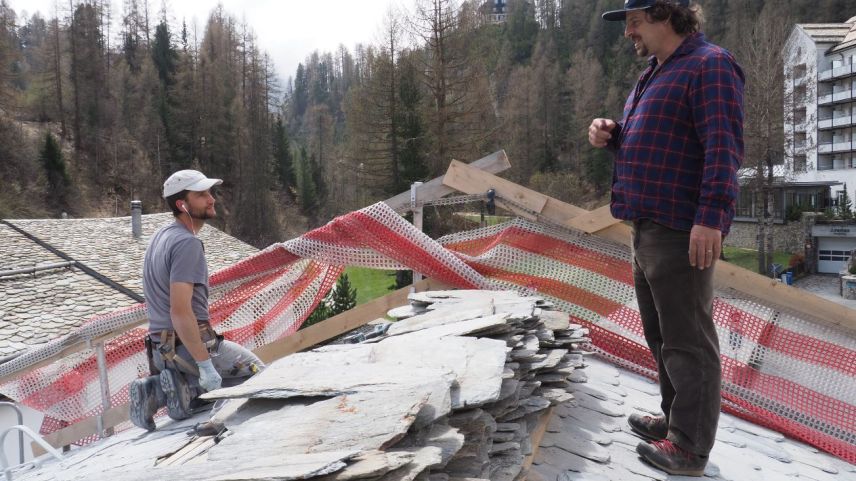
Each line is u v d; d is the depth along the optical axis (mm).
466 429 2039
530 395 2750
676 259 2373
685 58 2334
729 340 4059
